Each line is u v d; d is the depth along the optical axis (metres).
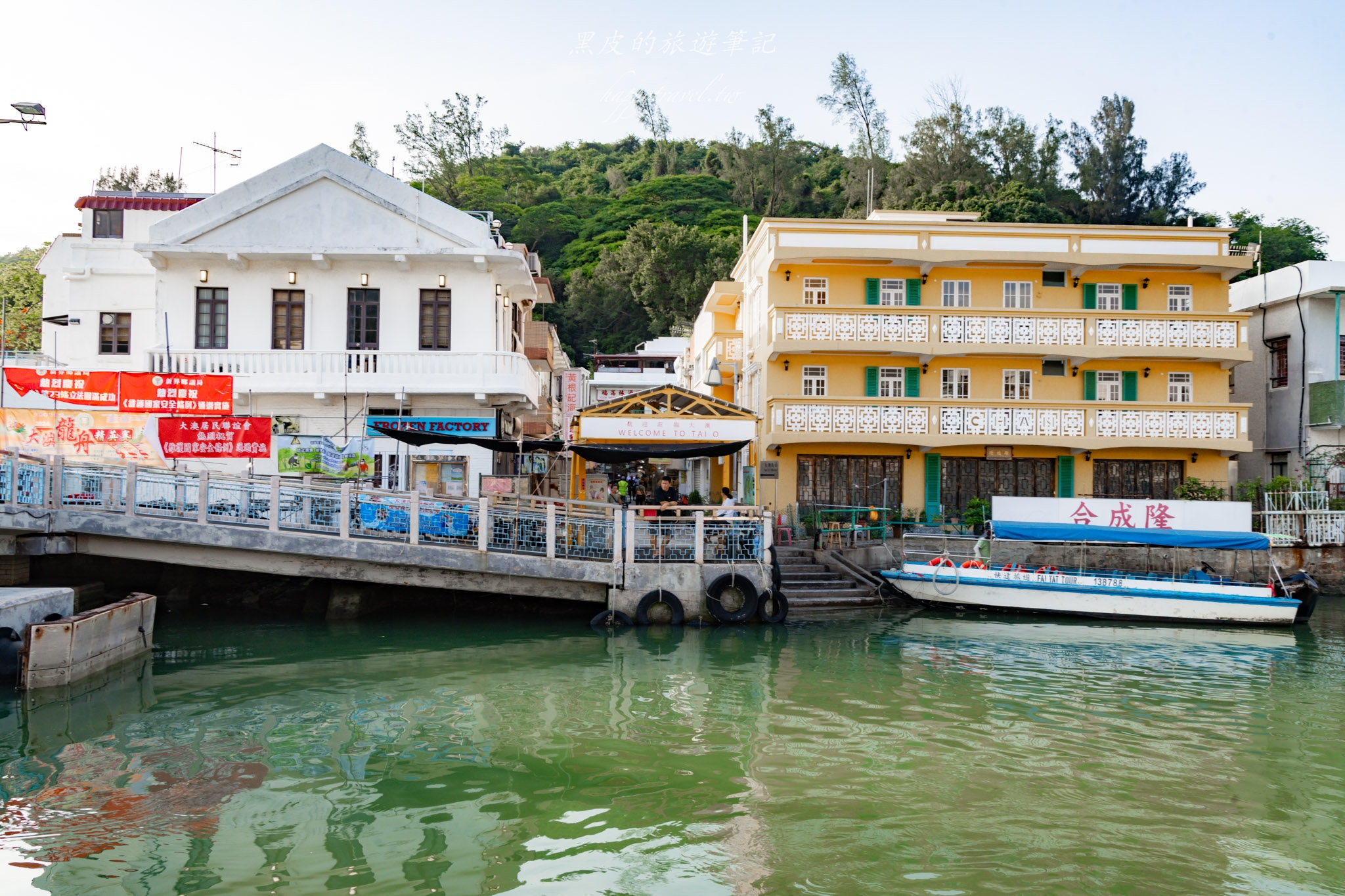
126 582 18.66
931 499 26.36
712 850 7.52
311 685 12.84
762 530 18.16
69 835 7.60
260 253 20.89
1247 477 30.27
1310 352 27.83
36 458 15.90
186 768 9.30
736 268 34.50
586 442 19.80
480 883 6.86
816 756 10.01
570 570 17.30
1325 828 8.23
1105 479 27.03
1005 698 12.77
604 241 70.25
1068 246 26.58
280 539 16.45
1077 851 7.65
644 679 13.54
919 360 26.78
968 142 61.81
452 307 21.86
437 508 17.09
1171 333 26.47
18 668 12.02
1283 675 14.67
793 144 79.38
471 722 11.12
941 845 7.72
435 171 75.44
